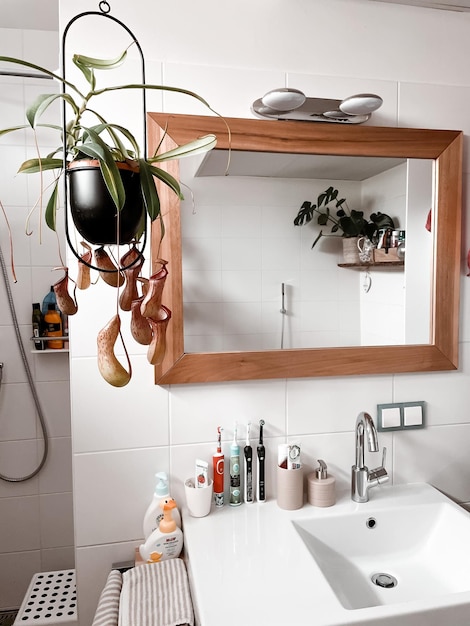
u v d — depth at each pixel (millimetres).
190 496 1306
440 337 1488
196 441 1371
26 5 1834
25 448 2127
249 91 1357
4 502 2125
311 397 1440
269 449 1425
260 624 894
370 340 1446
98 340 871
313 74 1398
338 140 1383
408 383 1506
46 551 2166
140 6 1282
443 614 958
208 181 1319
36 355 2107
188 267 1321
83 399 1305
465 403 1554
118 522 1339
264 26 1362
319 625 893
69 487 2164
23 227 2053
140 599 1052
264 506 1382
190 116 1295
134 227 833
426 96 1477
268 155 1354
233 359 1350
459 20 1492
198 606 958
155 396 1342
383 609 943
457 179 1465
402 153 1424
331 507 1376
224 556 1116
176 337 1316
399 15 1449
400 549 1372
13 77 2006
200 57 1323
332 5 1403
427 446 1536
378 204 1428
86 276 937
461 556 1276
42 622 1528
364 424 1348
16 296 2072
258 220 1355
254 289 1362
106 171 725
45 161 843
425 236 1468
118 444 1329
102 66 836
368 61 1434
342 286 1418
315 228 1393
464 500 1574
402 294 1462
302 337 1398
